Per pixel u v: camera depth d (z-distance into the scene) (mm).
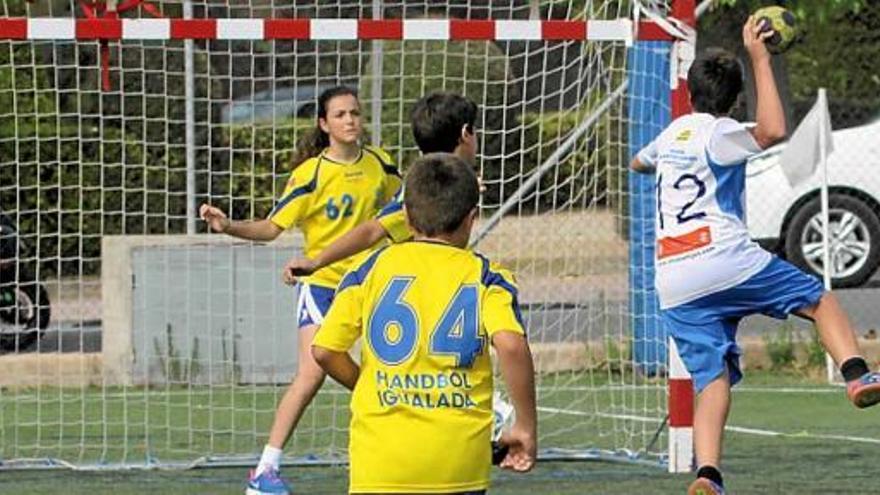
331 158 25016
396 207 21312
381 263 15523
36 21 26125
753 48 21922
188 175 38938
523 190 35125
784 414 33688
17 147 37812
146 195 39281
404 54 37531
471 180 15609
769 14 21969
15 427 33062
